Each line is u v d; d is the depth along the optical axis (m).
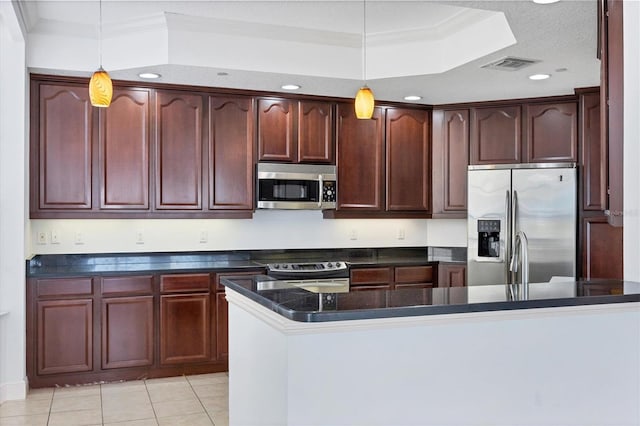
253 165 5.14
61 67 4.39
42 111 4.57
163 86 4.87
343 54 4.67
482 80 4.70
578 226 5.04
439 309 1.92
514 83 4.80
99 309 4.55
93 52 4.44
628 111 2.41
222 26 4.35
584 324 2.15
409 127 5.64
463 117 5.60
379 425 1.89
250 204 5.13
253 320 2.26
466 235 5.95
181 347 4.77
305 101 5.30
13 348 4.21
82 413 3.92
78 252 4.96
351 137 5.45
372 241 5.95
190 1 3.90
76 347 4.51
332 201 5.34
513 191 5.17
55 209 4.61
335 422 1.84
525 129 5.38
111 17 4.23
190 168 4.96
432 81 4.74
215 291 4.85
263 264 5.11
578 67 4.29
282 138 5.22
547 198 5.07
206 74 4.55
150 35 4.31
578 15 3.20
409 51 4.56
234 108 5.08
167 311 4.72
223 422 3.77
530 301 2.04
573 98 5.20
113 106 4.75
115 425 3.70
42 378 4.44
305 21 4.32
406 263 5.40
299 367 1.80
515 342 2.06
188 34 4.31
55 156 4.61
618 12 2.33
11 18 3.65
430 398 1.95
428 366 1.94
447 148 5.64
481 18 3.99
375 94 5.24
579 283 2.45
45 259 4.85
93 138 4.70
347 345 1.85
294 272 4.96
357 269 5.21
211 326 4.84
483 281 5.28
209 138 5.01
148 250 5.17
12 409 3.98
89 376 4.55
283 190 5.18
